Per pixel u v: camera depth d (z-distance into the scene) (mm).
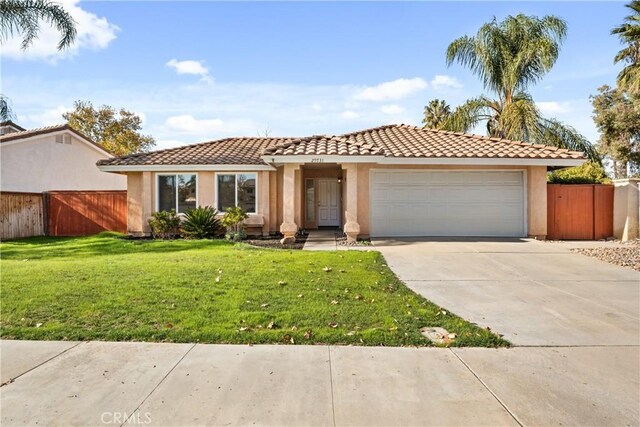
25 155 21531
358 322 5766
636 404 3660
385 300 6898
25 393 3836
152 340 5137
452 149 15453
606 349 4965
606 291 7816
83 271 8930
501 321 6031
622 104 29234
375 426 3311
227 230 16531
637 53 20484
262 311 6191
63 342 5078
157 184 17344
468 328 5621
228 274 8703
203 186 17250
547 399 3746
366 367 4402
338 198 20844
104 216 19484
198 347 4930
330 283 7992
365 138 17562
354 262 10219
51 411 3523
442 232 15695
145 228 17234
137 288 7453
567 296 7461
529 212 15367
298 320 5828
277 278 8375
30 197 18922
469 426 3311
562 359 4656
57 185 23250
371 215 15602
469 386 3992
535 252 12109
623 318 6176
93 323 5691
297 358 4629
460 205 15680
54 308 6293
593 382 4090
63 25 15469
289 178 14453
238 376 4180
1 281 7938
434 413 3502
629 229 14953
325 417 3438
